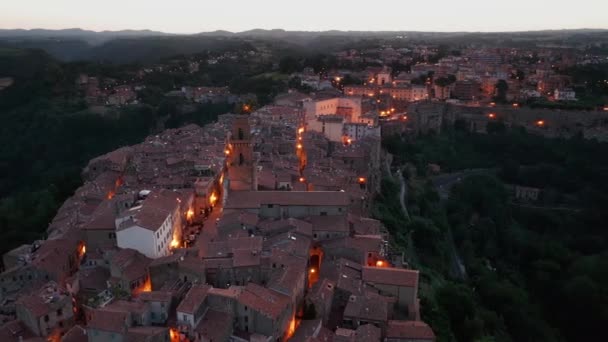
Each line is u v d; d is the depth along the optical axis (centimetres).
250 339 10050
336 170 19500
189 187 17512
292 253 12538
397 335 10631
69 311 11269
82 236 14612
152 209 14012
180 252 12606
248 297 10488
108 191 18475
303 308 11662
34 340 10431
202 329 9931
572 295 19088
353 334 10169
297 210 15125
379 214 19812
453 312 14450
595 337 18262
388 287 12106
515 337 17338
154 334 9650
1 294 12775
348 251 13525
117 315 9981
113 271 12312
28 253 14725
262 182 17062
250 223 14075
